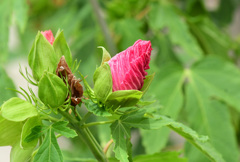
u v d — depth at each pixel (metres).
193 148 0.87
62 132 0.60
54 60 0.62
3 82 0.83
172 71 0.96
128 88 0.60
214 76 0.96
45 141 0.60
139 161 0.73
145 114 0.66
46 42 0.61
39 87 0.60
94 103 0.62
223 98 0.93
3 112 0.60
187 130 0.64
